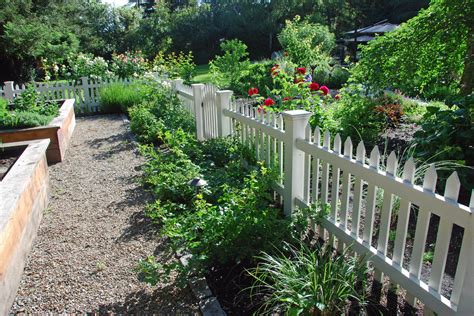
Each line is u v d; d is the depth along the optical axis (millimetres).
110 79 10461
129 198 4117
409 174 2086
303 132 3205
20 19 18969
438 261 1936
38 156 3787
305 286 2068
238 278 2564
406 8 28906
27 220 3076
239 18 31109
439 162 3318
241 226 2617
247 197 3000
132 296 2477
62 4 23328
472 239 1681
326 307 2020
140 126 7059
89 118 9266
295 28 17375
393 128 5832
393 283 2301
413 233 2979
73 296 2498
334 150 2756
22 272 2762
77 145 6578
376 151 2326
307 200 3225
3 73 19781
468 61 6051
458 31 6137
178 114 7066
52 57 19359
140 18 29750
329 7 33094
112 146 6387
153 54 27062
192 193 3742
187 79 10969
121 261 2898
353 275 2174
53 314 2332
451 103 4098
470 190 3311
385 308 2205
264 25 31203
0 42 18391
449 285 2307
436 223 3111
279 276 2178
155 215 3316
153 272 2434
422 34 6230
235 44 13648
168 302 2396
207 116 5980
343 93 6047
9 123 5594
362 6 32656
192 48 29875
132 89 9977
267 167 3959
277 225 2811
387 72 6438
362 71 6664
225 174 4051
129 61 11828
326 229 2906
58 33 20422
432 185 1942
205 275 2623
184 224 2912
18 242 2748
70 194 4305
